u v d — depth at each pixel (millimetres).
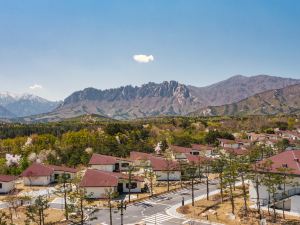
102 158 119125
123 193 93500
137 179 95188
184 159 127812
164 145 159500
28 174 106312
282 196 73688
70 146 142375
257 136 198625
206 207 76750
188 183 103562
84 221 69500
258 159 130625
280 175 72438
